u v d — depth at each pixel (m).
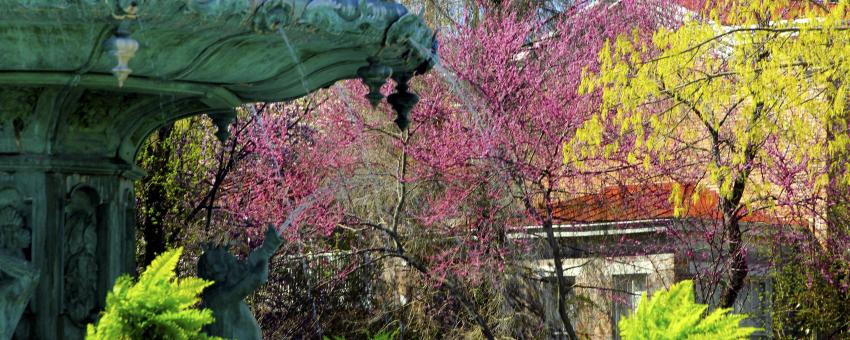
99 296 5.71
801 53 11.70
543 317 15.13
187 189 14.88
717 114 15.99
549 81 15.95
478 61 15.42
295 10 4.82
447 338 15.28
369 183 15.26
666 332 3.09
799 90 12.34
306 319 15.95
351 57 5.66
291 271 16.22
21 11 4.23
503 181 14.48
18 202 5.46
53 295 5.50
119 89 5.26
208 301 5.49
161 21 4.45
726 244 16.08
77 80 5.03
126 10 4.24
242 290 5.48
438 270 14.42
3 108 5.23
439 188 15.41
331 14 4.98
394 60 5.81
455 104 15.31
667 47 14.96
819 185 13.26
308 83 5.84
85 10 4.23
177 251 3.22
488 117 14.87
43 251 5.47
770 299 17.19
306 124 16.28
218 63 5.10
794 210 16.23
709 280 15.36
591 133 12.78
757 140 13.35
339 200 15.29
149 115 5.66
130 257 6.00
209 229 14.88
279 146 15.02
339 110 15.63
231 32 4.77
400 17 5.34
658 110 15.23
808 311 17.02
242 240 15.61
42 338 5.49
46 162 5.43
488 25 17.08
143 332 3.16
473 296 15.45
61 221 5.52
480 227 15.01
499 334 15.05
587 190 15.80
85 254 5.67
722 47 14.19
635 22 16.75
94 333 3.14
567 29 17.30
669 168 15.31
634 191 15.73
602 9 17.36
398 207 14.77
